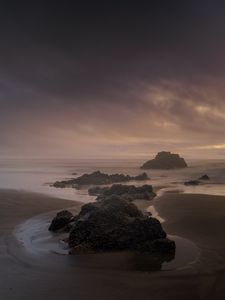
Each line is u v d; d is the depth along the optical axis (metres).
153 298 12.15
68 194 38.00
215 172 68.81
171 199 32.66
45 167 93.62
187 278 13.75
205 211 26.31
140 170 77.62
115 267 14.91
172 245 16.58
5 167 93.25
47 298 12.13
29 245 18.05
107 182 49.00
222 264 15.17
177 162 84.25
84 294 12.45
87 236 17.73
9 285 13.18
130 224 17.73
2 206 29.44
